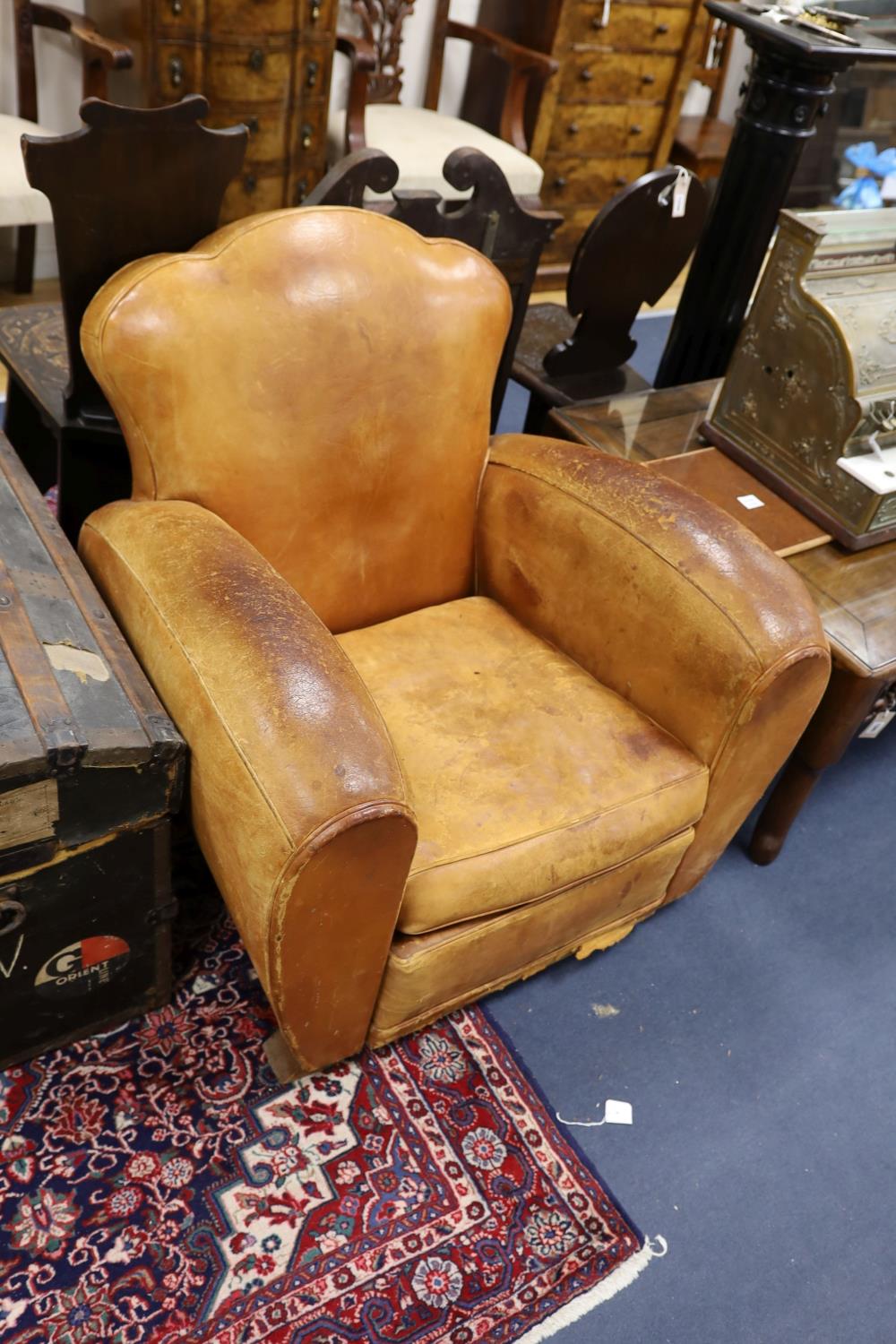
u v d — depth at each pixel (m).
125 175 1.41
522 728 1.40
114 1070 1.37
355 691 1.12
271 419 1.35
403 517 1.53
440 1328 1.21
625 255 2.18
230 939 1.55
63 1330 1.15
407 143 2.95
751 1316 1.29
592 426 1.99
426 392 1.47
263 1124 1.35
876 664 1.56
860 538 1.73
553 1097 1.46
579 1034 1.55
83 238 1.46
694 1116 1.48
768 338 1.83
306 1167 1.32
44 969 1.24
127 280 1.26
